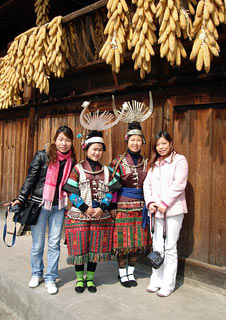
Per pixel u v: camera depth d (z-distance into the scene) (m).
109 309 2.44
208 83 2.97
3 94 4.68
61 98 4.49
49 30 3.83
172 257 2.74
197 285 2.93
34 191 2.75
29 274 3.11
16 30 6.96
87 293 2.72
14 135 5.62
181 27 2.55
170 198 2.65
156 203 2.74
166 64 3.30
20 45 4.03
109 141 3.89
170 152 2.85
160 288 2.80
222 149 2.88
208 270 2.87
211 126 2.96
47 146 2.82
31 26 6.47
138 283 3.00
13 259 3.59
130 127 2.93
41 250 2.82
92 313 2.36
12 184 5.59
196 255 3.01
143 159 3.00
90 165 2.76
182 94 3.15
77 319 2.27
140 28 2.64
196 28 2.43
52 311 2.49
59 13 5.98
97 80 4.12
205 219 2.96
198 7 2.38
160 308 2.49
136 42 2.69
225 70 2.86
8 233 4.73
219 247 2.86
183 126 3.15
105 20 4.17
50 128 4.76
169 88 3.27
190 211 3.06
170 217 2.73
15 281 2.95
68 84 4.52
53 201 2.74
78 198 2.63
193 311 2.45
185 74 3.16
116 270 3.37
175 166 2.75
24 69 4.14
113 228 2.91
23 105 5.24
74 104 4.37
